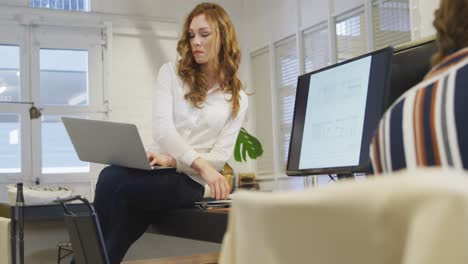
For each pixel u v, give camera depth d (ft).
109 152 5.96
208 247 9.12
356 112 4.90
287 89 19.11
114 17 19.60
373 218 1.22
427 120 2.47
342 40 16.47
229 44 6.27
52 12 18.75
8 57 18.35
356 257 1.30
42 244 11.68
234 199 1.78
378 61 4.74
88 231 5.16
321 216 1.36
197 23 6.15
